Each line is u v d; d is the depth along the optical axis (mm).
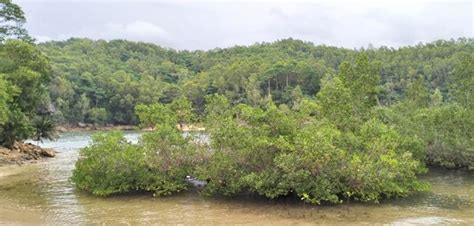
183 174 21953
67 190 23906
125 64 164750
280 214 17938
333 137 21094
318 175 19484
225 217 17625
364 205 19422
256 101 99438
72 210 19172
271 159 20125
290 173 18922
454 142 29562
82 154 22734
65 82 104625
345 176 19672
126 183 21828
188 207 19328
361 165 19391
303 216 17609
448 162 30219
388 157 20109
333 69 121250
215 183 20469
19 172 31562
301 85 109438
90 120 106250
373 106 31500
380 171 19609
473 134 29391
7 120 36781
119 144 23094
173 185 21516
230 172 20281
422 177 27062
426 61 124250
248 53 175375
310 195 19312
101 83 114188
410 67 116938
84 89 109938
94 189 22047
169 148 22078
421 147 27703
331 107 25547
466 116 29844
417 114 34000
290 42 187625
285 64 110312
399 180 21312
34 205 20250
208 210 18750
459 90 34062
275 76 109125
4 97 34594
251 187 19734
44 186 25375
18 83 42219
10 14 47531
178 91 117125
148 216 17953
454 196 21391
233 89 114000
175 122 23562
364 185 19531
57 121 98438
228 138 20422
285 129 21141
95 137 23031
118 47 195625
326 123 23734
